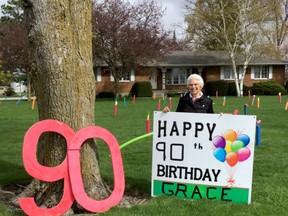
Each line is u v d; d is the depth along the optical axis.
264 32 36.94
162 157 5.18
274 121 14.00
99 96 37.97
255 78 41.56
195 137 5.04
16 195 5.45
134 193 5.71
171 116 5.11
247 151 4.90
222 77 41.81
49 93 4.75
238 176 4.94
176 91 41.41
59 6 4.61
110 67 33.91
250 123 4.89
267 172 6.67
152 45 32.28
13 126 13.48
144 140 10.13
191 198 5.08
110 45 32.50
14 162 7.74
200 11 37.44
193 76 5.48
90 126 4.80
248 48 37.16
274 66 41.34
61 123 4.62
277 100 26.41
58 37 4.65
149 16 33.16
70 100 4.79
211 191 5.02
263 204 4.92
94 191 4.96
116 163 4.91
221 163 4.98
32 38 4.66
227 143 4.94
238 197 4.95
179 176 5.12
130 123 13.86
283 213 4.63
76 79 4.82
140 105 23.55
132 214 4.57
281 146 9.20
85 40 4.88
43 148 4.91
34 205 4.43
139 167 7.16
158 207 4.77
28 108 21.98
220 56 42.31
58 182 4.82
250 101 25.69
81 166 4.91
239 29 36.88
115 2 32.28
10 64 32.88
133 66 33.66
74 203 4.82
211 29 37.97
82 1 4.81
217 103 23.92
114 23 31.48
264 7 36.75
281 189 5.55
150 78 41.16
